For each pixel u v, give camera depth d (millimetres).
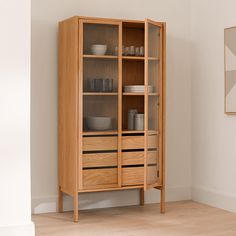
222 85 5938
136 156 5656
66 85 5566
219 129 5996
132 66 5992
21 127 4668
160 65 5684
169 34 6340
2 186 4621
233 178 5809
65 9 5824
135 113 5789
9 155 4637
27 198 4695
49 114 5785
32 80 5707
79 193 5906
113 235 4895
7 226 4629
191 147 6410
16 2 4621
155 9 6258
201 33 6262
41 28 5730
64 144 5637
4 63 4605
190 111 6410
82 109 5383
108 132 5512
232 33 5758
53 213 5750
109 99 5520
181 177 6410
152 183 5641
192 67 6414
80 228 5125
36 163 5738
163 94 5715
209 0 6121
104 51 5492
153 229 5094
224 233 4965
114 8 6051
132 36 6023
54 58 5793
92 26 5430
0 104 4605
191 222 5355
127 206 6109
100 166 5480
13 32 4625
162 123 5723
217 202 6016
